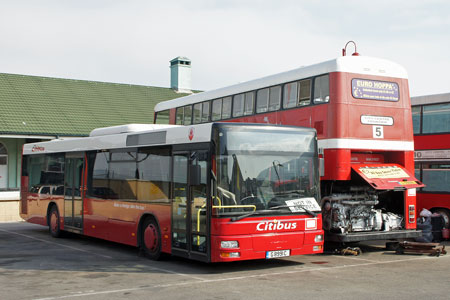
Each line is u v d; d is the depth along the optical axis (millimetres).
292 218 10828
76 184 16031
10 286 9281
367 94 13047
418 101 17406
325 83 12953
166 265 11594
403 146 13531
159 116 20516
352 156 13133
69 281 9742
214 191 10258
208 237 10297
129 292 8734
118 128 14539
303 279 9844
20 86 32375
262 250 10414
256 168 10641
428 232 15438
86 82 35906
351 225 13164
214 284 9375
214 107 16984
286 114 13984
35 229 20891
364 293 8578
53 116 29734
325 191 13328
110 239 14109
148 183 12531
